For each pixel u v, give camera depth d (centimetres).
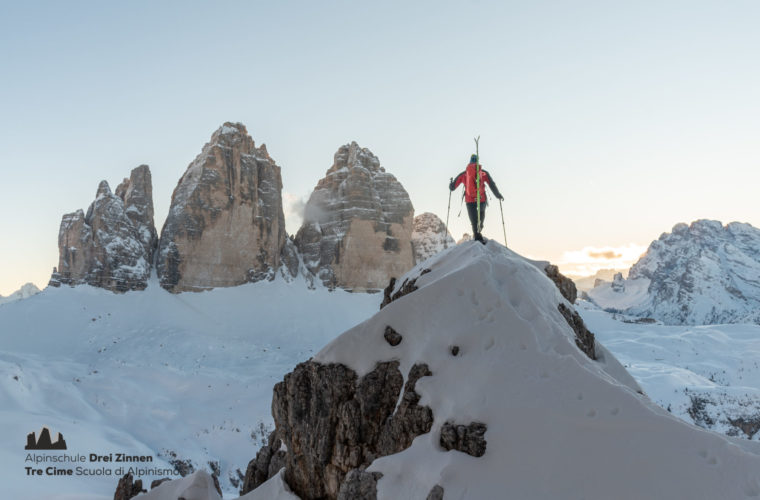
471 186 1644
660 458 793
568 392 930
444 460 901
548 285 1329
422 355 1119
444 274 1409
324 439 1157
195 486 1368
